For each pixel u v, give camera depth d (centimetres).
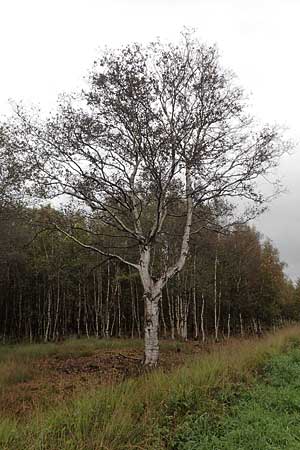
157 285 1492
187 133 1474
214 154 1498
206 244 2730
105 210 1543
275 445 606
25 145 1477
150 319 1457
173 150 1425
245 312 4212
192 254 2841
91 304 3831
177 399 773
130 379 925
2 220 1898
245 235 3756
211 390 848
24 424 678
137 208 1688
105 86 1471
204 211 1731
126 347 2181
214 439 634
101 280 3522
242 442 623
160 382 858
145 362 1414
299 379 959
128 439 619
